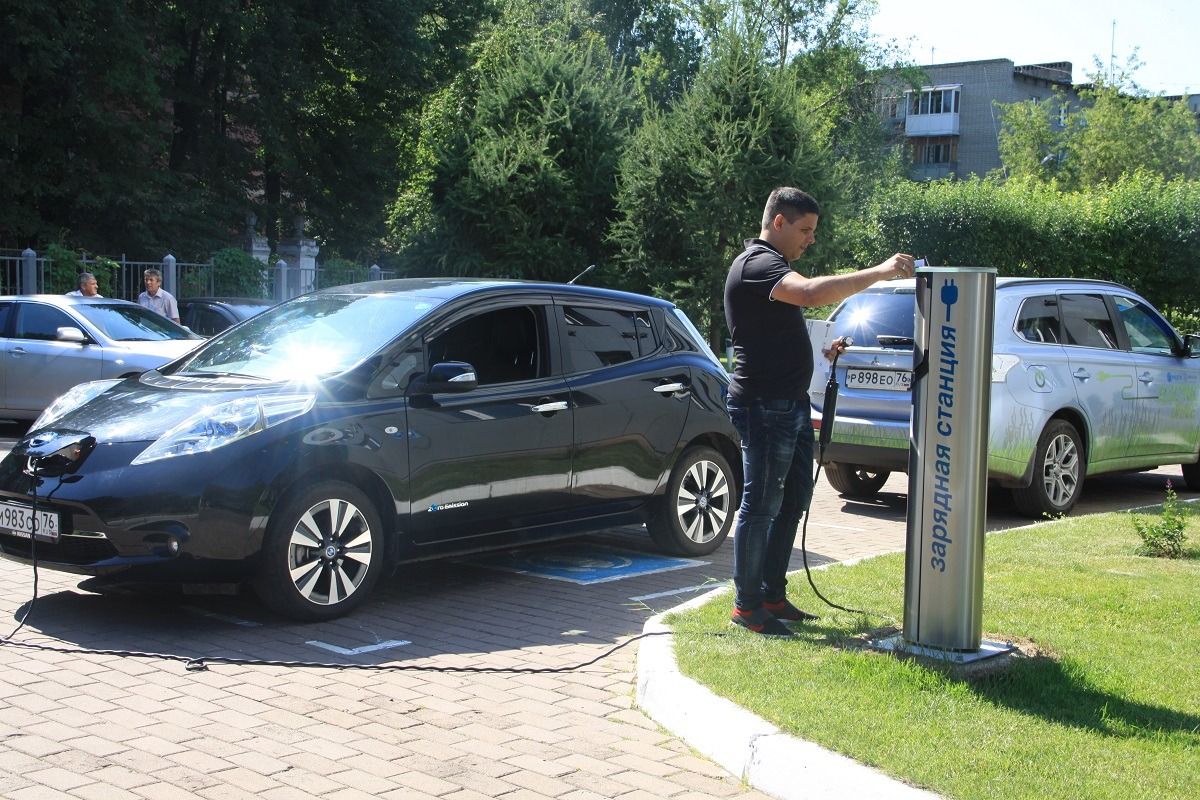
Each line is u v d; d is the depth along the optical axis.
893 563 7.10
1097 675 4.71
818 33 49.41
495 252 27.56
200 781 3.86
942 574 4.86
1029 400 9.38
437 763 4.07
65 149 28.61
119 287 21.38
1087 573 6.73
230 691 4.86
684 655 4.93
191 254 30.34
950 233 26.31
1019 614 5.71
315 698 4.79
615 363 7.53
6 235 27.94
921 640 4.94
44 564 5.82
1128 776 3.63
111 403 6.30
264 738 4.30
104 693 4.79
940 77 82.44
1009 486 9.50
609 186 27.89
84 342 13.18
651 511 7.79
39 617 6.02
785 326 5.21
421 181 39.41
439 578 7.25
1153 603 5.98
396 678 5.10
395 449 6.24
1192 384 11.11
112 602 6.37
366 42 33.56
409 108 36.75
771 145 25.62
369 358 6.34
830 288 4.84
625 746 4.29
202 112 32.75
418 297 6.93
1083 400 9.88
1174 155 57.19
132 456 5.72
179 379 6.61
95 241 28.95
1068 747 3.88
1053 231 25.95
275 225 35.75
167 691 4.84
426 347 6.59
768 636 5.27
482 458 6.64
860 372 9.74
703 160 25.41
